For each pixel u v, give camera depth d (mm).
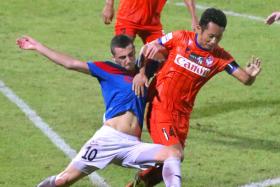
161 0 27062
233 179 21391
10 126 25469
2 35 37375
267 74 32594
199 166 22328
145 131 25312
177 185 17359
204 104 28531
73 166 18141
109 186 20781
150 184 19391
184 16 40969
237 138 24906
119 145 18000
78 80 31234
